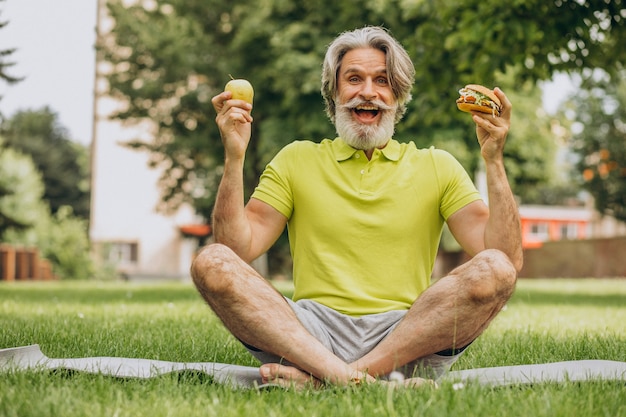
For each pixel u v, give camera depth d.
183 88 23.23
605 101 37.19
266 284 2.98
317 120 18.62
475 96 3.01
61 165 47.22
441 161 3.34
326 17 18.23
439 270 29.91
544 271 28.94
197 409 2.53
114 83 23.09
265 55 19.94
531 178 21.88
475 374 3.25
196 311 7.61
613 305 9.45
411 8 12.34
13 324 5.70
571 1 10.39
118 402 2.59
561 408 2.49
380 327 3.11
